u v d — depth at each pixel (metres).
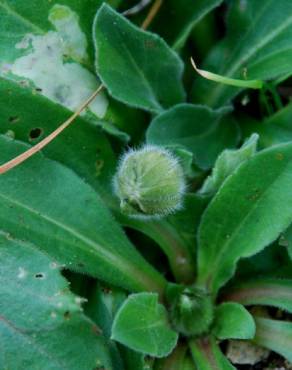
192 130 0.19
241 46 0.20
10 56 0.19
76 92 0.19
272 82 0.20
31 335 0.16
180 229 0.19
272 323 0.18
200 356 0.17
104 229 0.18
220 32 0.21
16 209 0.17
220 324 0.18
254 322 0.17
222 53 0.20
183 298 0.17
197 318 0.17
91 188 0.18
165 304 0.18
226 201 0.17
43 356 0.16
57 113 0.18
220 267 0.18
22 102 0.18
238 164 0.17
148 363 0.17
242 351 0.18
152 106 0.19
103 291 0.18
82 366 0.16
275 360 0.19
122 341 0.15
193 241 0.19
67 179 0.17
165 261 0.20
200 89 0.20
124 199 0.16
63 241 0.17
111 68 0.18
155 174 0.16
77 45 0.19
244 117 0.21
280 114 0.20
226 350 0.18
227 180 0.17
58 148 0.18
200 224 0.18
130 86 0.19
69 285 0.18
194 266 0.19
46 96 0.18
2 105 0.17
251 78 0.19
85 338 0.16
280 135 0.20
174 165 0.16
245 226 0.17
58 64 0.19
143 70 0.19
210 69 0.20
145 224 0.19
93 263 0.17
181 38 0.20
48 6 0.19
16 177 0.17
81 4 0.19
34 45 0.19
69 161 0.18
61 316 0.16
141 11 0.20
